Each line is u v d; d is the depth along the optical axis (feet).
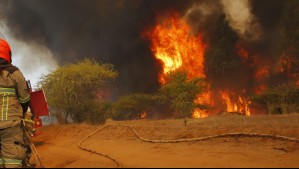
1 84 20.68
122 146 24.66
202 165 17.33
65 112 41.01
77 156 21.80
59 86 40.04
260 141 23.30
